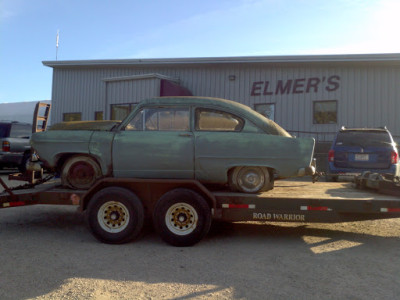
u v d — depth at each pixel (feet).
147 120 18.57
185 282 12.71
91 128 19.03
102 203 17.37
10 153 43.01
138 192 17.80
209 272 13.73
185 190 17.12
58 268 13.98
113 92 62.85
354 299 11.51
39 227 20.81
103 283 12.54
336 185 23.68
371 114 51.65
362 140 30.22
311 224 21.99
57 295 11.53
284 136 18.20
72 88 70.74
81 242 17.78
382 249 16.98
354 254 16.16
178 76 62.59
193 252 16.28
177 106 18.45
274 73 56.95
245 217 17.52
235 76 59.21
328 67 53.83
